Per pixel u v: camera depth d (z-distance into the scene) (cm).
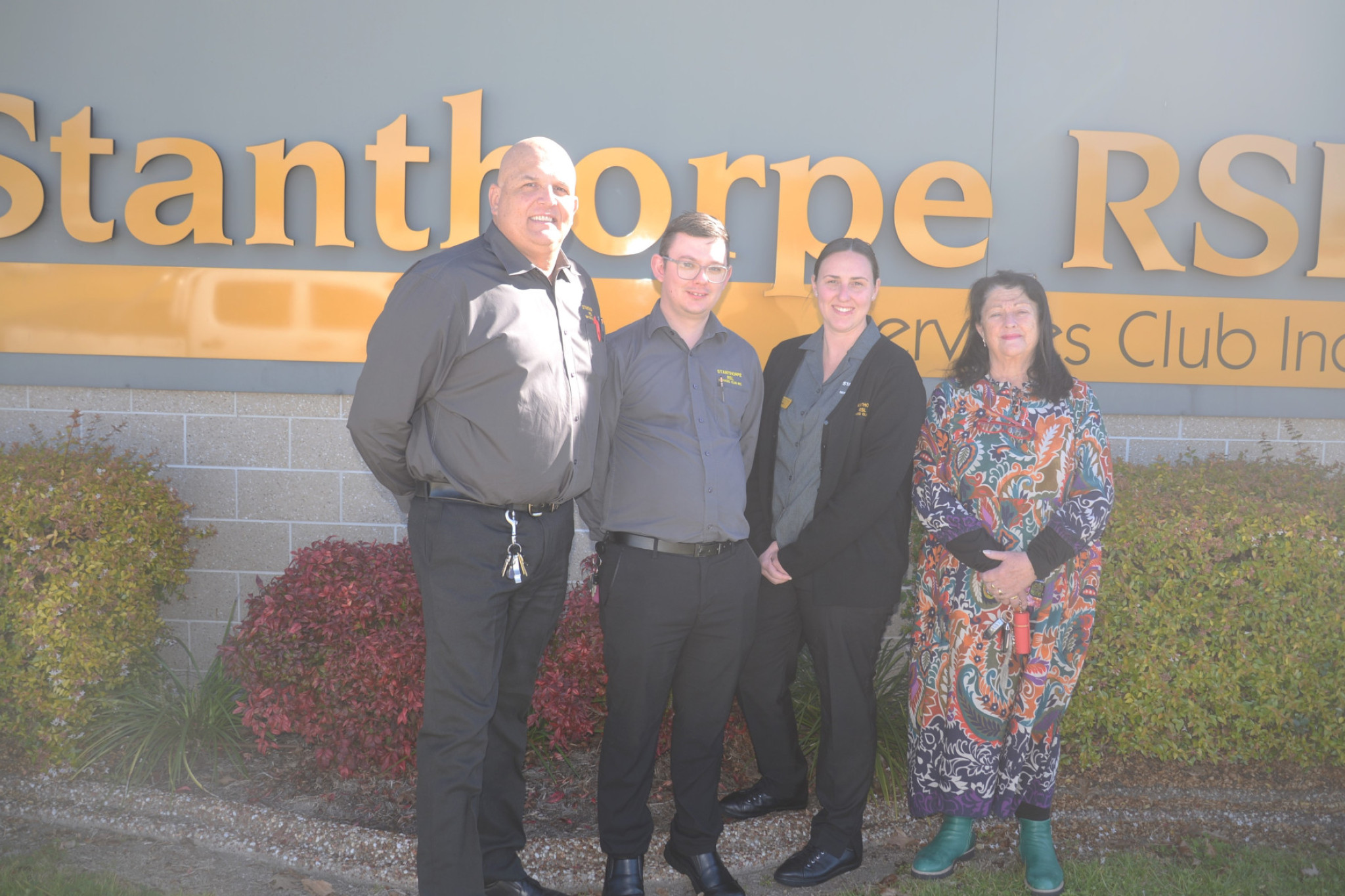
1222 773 325
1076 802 309
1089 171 362
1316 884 262
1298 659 305
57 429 372
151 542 334
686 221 237
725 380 246
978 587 251
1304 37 365
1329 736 307
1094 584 257
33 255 363
